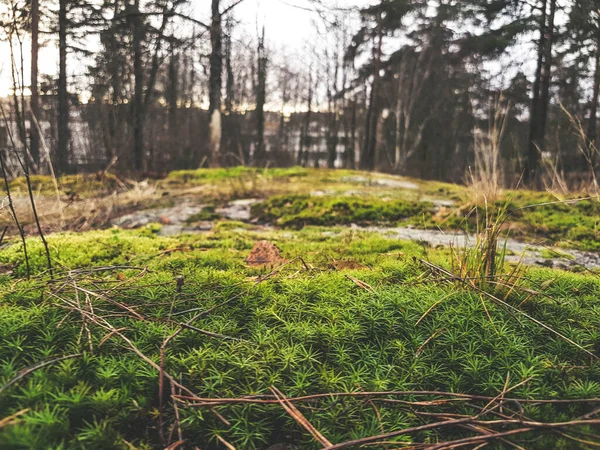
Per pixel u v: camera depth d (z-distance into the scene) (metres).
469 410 1.87
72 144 13.00
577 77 17.23
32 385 1.68
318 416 1.77
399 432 1.54
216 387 1.88
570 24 13.83
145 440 1.67
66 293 2.56
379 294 2.54
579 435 1.68
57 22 11.90
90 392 1.76
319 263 3.61
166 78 26.45
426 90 27.38
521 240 5.49
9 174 9.10
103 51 15.36
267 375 1.94
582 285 2.98
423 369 2.07
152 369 1.90
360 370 2.02
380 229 6.17
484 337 2.25
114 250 4.15
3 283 2.92
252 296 2.58
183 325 2.08
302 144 43.22
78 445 1.49
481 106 25.09
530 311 2.56
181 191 9.57
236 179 10.67
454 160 30.64
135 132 16.55
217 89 13.73
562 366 2.08
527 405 1.87
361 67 29.66
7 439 1.33
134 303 2.52
